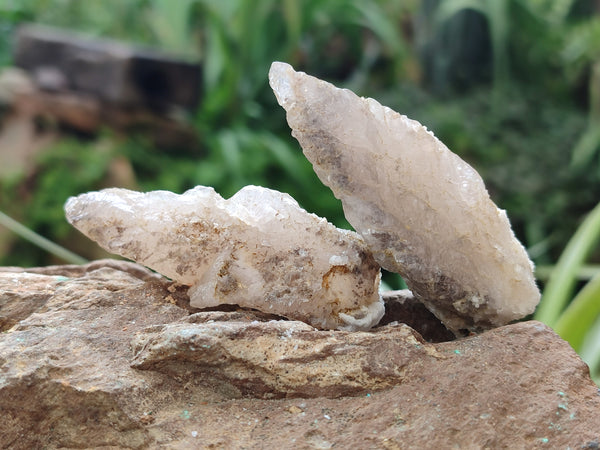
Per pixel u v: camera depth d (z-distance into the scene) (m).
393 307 0.22
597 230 0.29
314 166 0.19
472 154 0.60
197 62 0.59
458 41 0.66
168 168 0.57
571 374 0.17
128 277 0.22
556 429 0.16
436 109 0.61
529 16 0.66
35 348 0.18
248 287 0.19
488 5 0.62
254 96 0.62
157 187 0.55
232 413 0.17
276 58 0.62
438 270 0.19
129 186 0.54
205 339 0.17
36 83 0.56
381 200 0.18
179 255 0.19
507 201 0.58
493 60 0.67
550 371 0.17
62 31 0.66
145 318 0.19
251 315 0.19
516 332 0.18
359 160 0.18
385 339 0.18
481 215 0.18
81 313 0.19
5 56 0.63
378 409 0.16
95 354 0.18
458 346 0.18
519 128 0.61
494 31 0.62
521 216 0.57
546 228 0.58
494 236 0.19
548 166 0.59
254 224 0.19
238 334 0.17
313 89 0.18
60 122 0.56
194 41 0.67
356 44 0.67
